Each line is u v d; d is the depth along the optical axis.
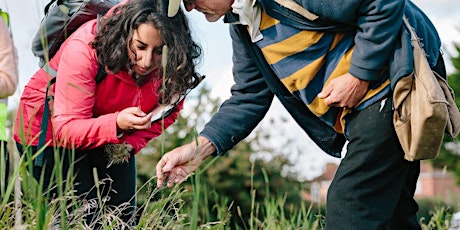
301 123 3.54
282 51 3.30
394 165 3.20
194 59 3.64
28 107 3.63
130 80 3.60
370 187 3.20
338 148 3.56
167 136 11.83
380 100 3.19
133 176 3.96
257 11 3.30
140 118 3.40
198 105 11.76
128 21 3.40
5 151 3.46
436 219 4.55
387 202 3.22
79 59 3.48
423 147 3.11
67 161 3.71
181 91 3.60
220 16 3.37
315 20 3.23
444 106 3.06
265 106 3.74
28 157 2.77
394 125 3.15
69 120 3.46
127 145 3.73
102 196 3.85
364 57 3.12
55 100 3.51
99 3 3.57
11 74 3.35
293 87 3.36
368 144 3.18
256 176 12.39
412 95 3.12
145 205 3.28
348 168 3.22
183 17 3.55
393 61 3.13
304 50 3.27
